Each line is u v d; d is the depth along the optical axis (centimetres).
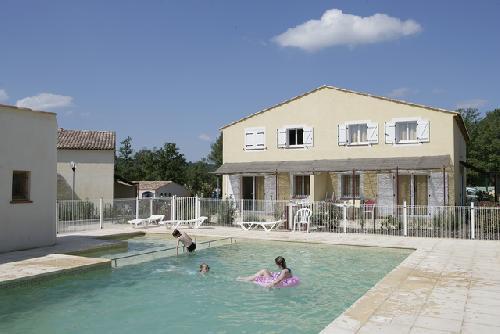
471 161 5478
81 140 3450
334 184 2772
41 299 1012
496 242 1723
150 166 5653
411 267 1210
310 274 1286
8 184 1479
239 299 1034
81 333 798
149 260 1474
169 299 1029
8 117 1481
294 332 802
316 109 2845
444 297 887
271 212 2358
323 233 2052
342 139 2764
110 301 1009
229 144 3091
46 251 1488
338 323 721
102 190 3350
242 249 1716
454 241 1762
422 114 2575
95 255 1571
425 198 2538
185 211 2502
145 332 806
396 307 815
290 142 2956
